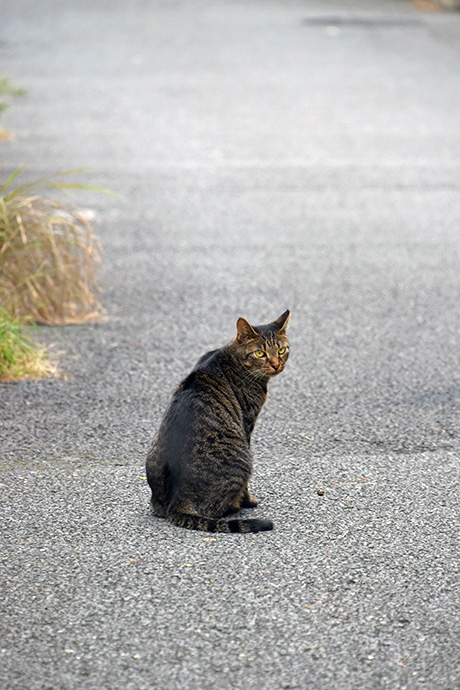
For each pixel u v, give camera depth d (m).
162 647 5.70
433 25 39.00
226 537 7.07
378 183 19.67
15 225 12.57
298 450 8.84
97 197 18.42
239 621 5.97
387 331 12.30
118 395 10.17
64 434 9.14
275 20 40.50
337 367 11.09
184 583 6.41
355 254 15.67
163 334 12.10
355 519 7.43
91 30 38.88
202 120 24.61
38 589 6.33
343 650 5.68
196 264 15.02
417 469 8.41
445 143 22.62
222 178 19.89
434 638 5.80
